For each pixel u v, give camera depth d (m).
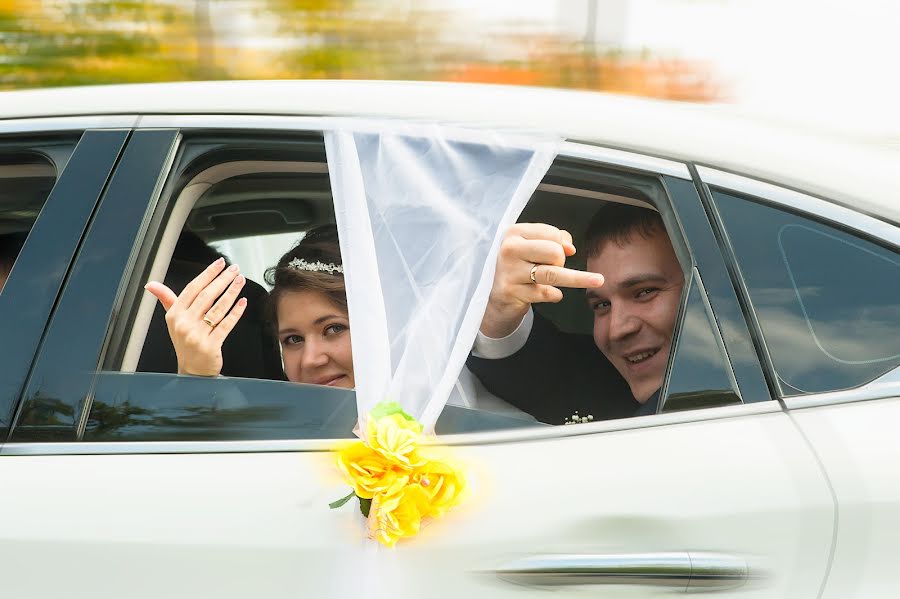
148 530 1.55
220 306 1.79
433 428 1.67
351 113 1.84
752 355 1.59
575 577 1.48
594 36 6.38
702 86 5.90
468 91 1.91
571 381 2.06
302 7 6.42
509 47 6.53
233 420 1.67
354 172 1.80
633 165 1.72
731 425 1.55
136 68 6.27
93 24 6.37
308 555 1.52
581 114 1.81
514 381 2.01
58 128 1.84
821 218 1.64
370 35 6.53
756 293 1.61
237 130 1.82
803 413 1.55
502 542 1.50
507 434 1.62
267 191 2.03
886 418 1.54
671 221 1.68
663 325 1.97
